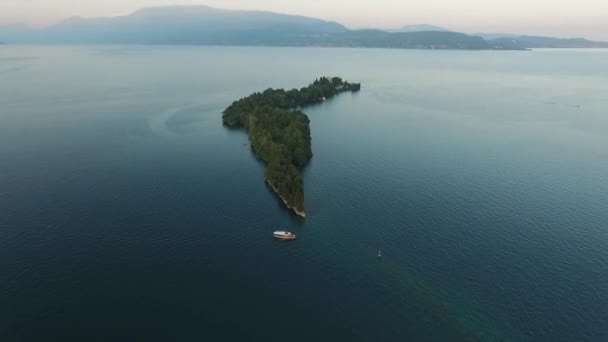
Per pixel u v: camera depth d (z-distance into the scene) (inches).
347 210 7544.3
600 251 6368.1
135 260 6048.2
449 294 5497.1
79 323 4913.9
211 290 5506.9
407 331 4931.1
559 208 7677.2
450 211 7529.5
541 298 5428.2
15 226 6781.5
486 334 4896.7
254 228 6924.2
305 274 5846.5
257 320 5036.9
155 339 4734.3
